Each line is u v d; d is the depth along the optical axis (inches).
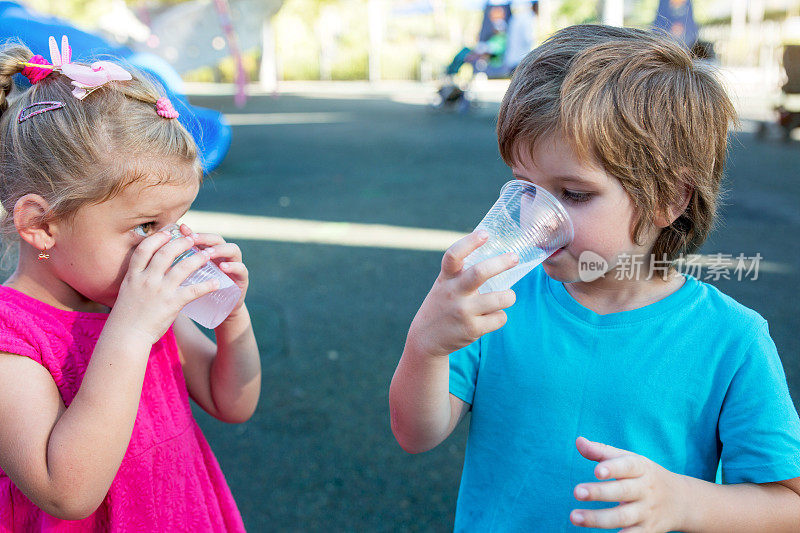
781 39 727.1
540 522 50.4
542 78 44.1
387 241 238.7
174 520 54.6
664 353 48.7
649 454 48.6
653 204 44.5
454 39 1396.4
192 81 1376.7
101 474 45.3
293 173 381.7
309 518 100.8
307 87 1263.5
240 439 121.0
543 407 50.9
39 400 46.9
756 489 44.7
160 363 56.2
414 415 47.4
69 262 48.7
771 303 168.7
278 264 214.4
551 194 44.1
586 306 51.5
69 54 50.9
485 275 40.8
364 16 1440.7
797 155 402.0
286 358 150.0
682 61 45.1
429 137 536.7
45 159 46.4
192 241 49.1
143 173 46.7
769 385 46.3
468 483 54.3
